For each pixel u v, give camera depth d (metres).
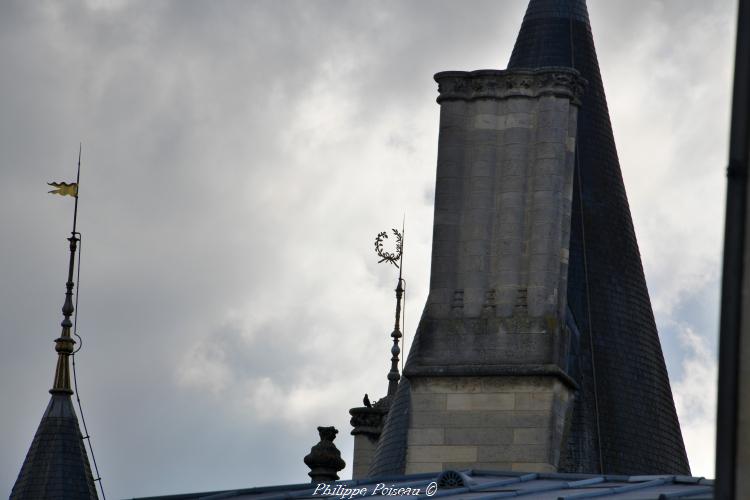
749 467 21.77
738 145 22.00
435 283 49.03
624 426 57.09
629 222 61.34
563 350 48.41
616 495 31.23
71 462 61.09
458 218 49.22
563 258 49.06
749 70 21.94
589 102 62.12
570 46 62.91
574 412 56.09
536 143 49.16
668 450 58.84
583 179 60.62
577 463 55.34
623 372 58.09
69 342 62.22
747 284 21.91
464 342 48.44
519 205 48.94
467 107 49.62
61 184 63.31
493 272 48.78
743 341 21.89
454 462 47.66
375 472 52.69
